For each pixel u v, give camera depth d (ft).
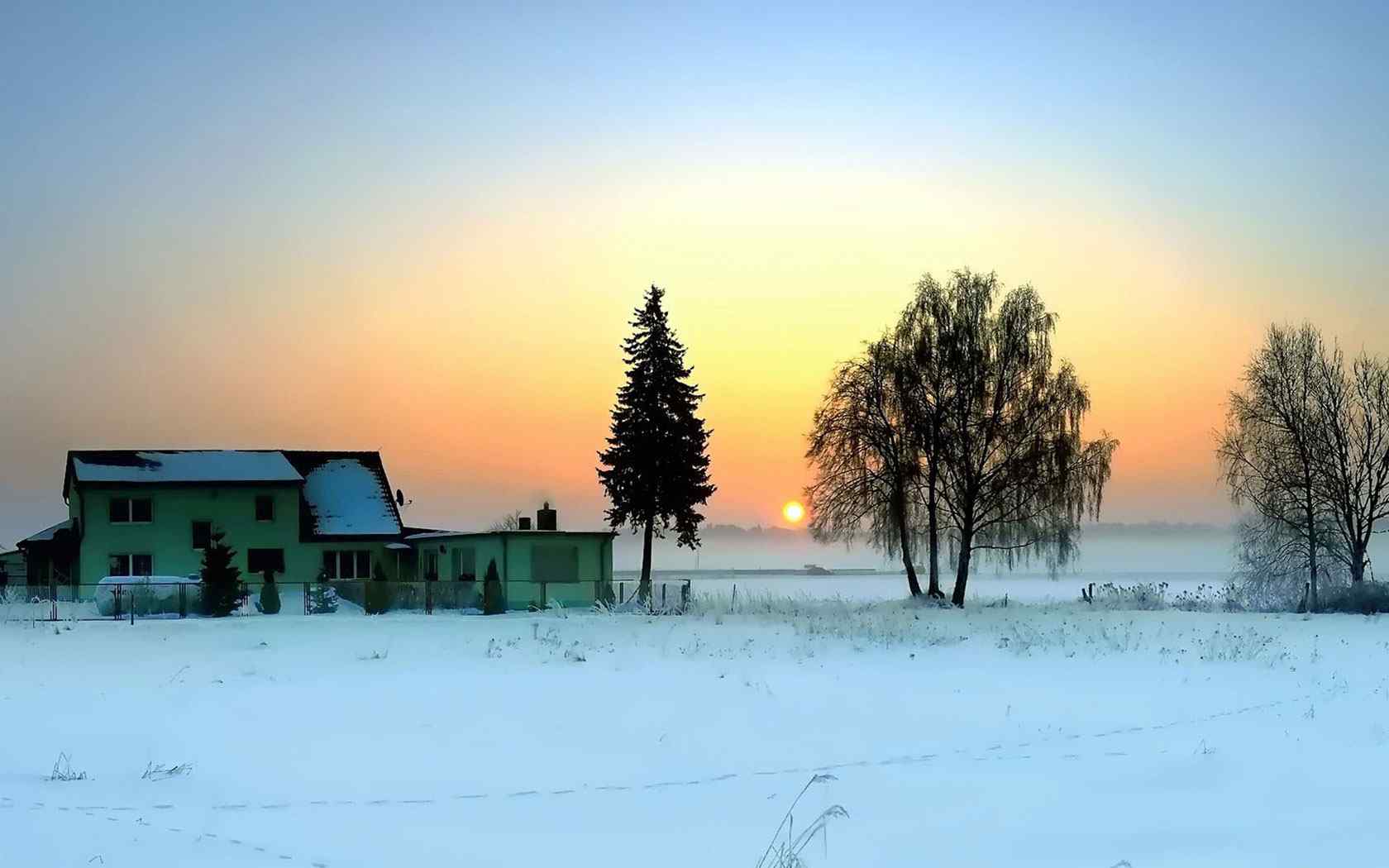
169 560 204.54
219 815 44.86
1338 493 197.16
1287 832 41.52
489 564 184.44
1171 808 45.52
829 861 39.04
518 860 39.37
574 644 115.96
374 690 79.20
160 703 73.36
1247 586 197.77
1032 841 41.09
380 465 235.81
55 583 218.59
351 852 39.86
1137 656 103.14
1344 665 96.53
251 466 213.87
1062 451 189.16
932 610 178.19
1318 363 200.85
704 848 40.88
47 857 37.32
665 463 215.10
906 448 193.06
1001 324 195.11
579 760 57.00
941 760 56.34
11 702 74.33
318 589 180.65
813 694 77.71
